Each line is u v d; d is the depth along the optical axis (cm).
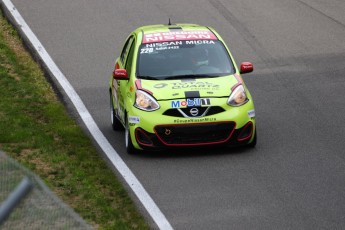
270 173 3978
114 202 3500
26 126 4725
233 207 3475
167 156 4319
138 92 4341
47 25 7575
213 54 4638
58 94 5712
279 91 5753
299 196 3619
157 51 4638
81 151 4312
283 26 7500
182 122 4228
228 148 4444
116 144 4594
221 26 7469
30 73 6059
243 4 8169
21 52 6700
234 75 4509
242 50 6844
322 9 8069
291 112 5228
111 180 3788
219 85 4375
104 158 4297
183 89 4325
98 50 6894
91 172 3934
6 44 6800
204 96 4278
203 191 3712
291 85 5894
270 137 4662
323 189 3712
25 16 7844
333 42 7050
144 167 4116
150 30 4878
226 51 4691
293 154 4306
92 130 4900
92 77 6178
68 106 5441
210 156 4288
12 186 1692
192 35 4781
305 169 4038
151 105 4272
